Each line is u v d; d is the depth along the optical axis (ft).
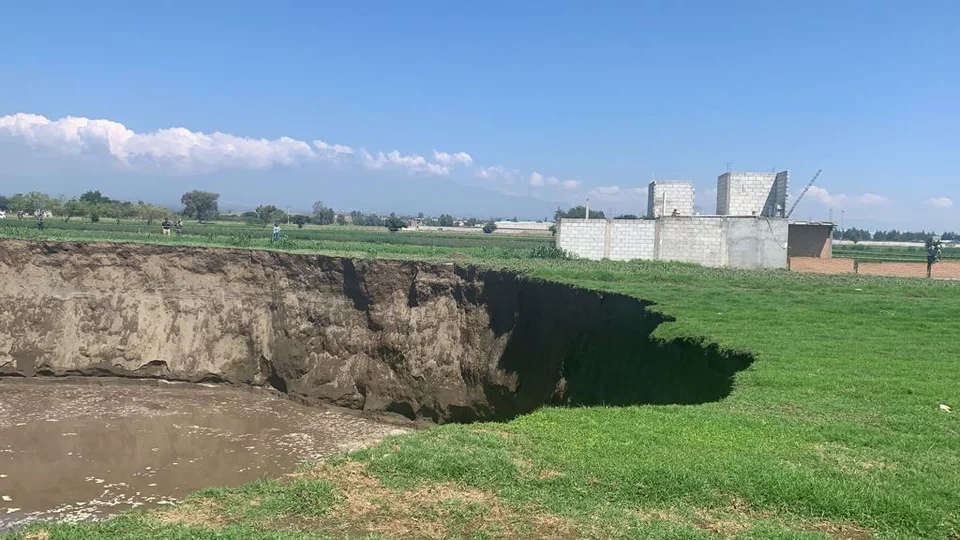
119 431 103.30
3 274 134.31
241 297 136.15
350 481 38.22
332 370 124.16
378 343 122.31
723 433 43.91
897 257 207.62
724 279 115.55
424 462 39.50
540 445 42.06
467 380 113.29
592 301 94.79
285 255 135.85
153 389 129.80
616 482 36.52
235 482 82.43
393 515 34.19
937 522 31.96
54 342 131.85
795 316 80.53
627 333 83.46
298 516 34.65
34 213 305.32
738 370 60.75
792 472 36.76
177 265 138.41
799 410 48.78
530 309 106.73
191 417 112.37
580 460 39.22
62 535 33.32
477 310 116.37
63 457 90.74
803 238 150.41
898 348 65.92
